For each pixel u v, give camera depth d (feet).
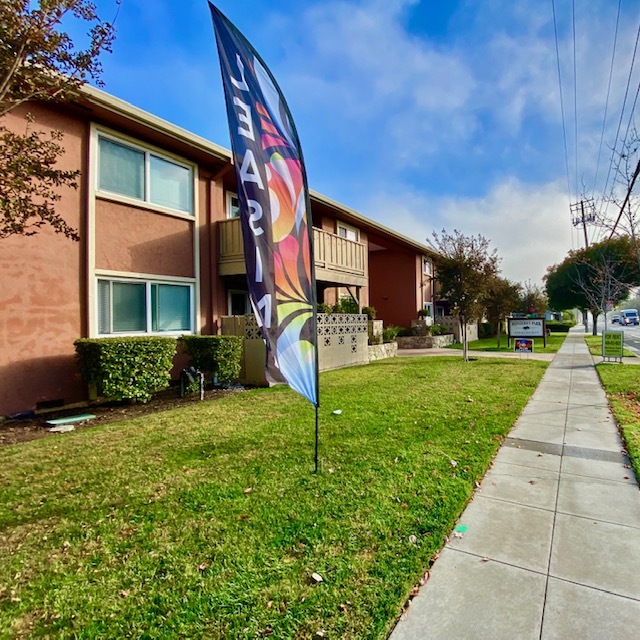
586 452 15.23
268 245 13.16
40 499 11.66
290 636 6.63
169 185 31.78
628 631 6.68
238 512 10.68
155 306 30.66
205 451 15.51
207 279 34.58
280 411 21.45
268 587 7.80
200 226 34.09
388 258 80.02
